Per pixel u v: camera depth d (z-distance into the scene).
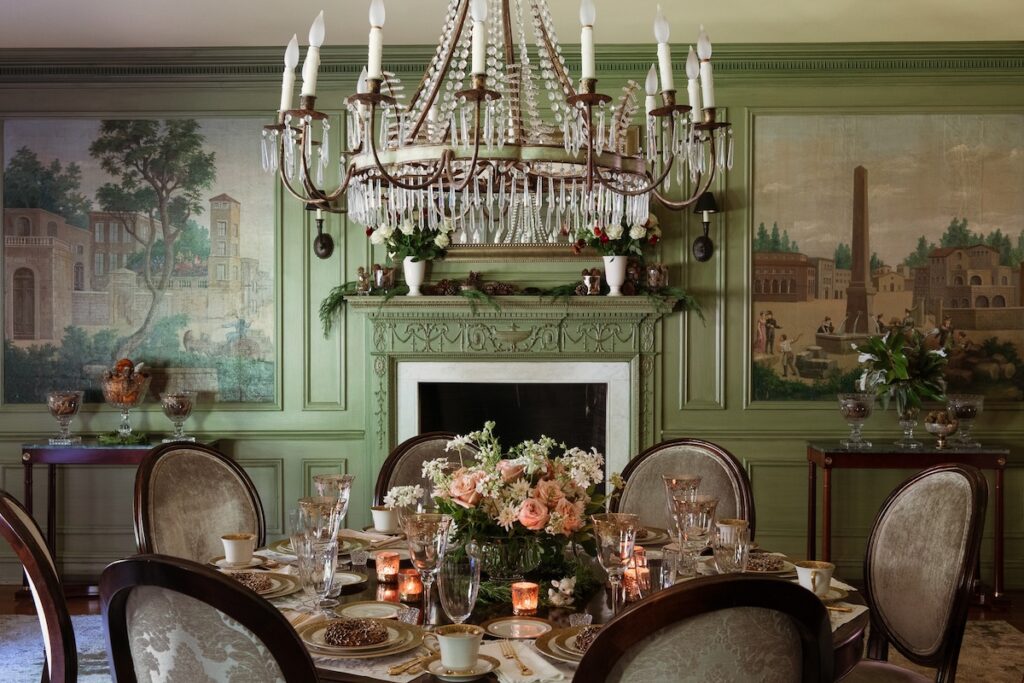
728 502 3.34
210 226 5.41
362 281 5.21
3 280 5.39
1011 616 4.71
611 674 1.58
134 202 5.41
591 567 2.72
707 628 1.55
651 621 1.51
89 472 5.37
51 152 5.40
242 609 1.56
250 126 5.41
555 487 2.41
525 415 5.43
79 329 5.41
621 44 5.16
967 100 5.31
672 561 2.20
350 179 2.65
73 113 5.38
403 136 2.72
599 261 5.30
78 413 5.35
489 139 2.40
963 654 4.11
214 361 5.42
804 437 5.33
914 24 4.90
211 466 3.27
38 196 5.40
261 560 2.73
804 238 5.35
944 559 2.51
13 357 5.41
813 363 5.34
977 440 5.33
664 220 5.36
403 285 5.30
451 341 5.32
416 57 5.24
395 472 3.58
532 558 2.39
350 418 5.42
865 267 5.34
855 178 5.33
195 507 3.14
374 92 2.16
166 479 3.09
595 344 5.32
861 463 4.82
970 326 5.33
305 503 2.14
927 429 4.96
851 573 5.32
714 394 5.36
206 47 5.25
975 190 5.32
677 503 2.36
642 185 2.78
